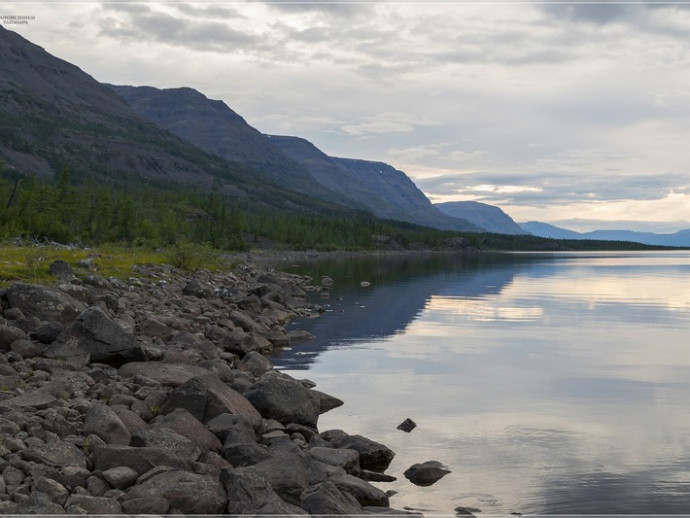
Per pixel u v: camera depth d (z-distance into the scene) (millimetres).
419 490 13031
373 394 20938
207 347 24375
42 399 14320
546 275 96312
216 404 15125
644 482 13469
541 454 15195
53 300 24141
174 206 194750
